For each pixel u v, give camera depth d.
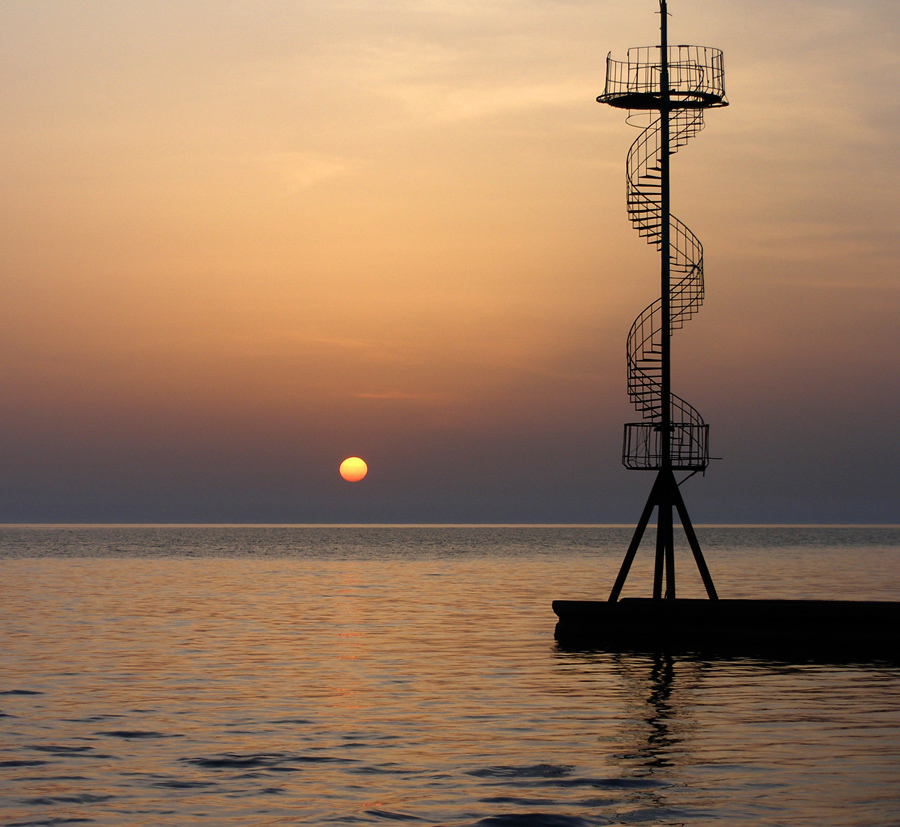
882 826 15.21
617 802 16.58
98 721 22.86
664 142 38.16
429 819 15.73
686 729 22.23
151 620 45.25
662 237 38.19
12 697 25.69
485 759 19.50
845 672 30.28
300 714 23.78
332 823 15.52
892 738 21.28
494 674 29.88
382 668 31.02
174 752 20.02
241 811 16.16
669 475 37.69
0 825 15.41
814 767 18.81
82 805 16.45
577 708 24.67
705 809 16.17
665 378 37.91
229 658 33.00
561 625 37.62
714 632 35.72
